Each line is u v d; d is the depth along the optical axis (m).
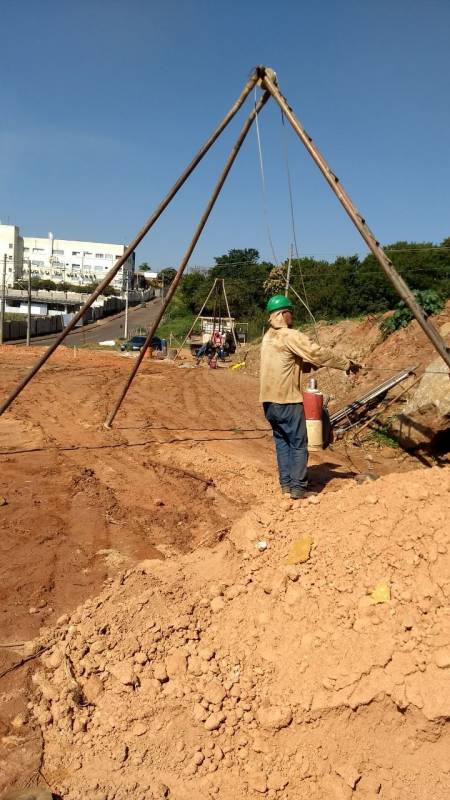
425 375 10.77
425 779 2.91
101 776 3.20
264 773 3.09
